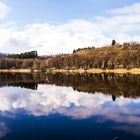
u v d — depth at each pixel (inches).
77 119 1608.0
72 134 1310.3
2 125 1489.9
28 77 5861.2
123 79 4424.2
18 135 1305.4
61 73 7869.1
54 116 1702.8
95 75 6141.7
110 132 1327.5
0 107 2026.3
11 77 5915.4
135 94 2578.7
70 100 2338.8
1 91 3078.2
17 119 1633.9
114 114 1726.1
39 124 1504.7
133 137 1244.5
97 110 1867.6
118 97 2421.3
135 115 1686.8
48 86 3661.4
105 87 3270.2
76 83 3983.8
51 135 1299.2
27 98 2486.5
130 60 7628.0
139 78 4579.2
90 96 2544.3
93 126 1443.2
